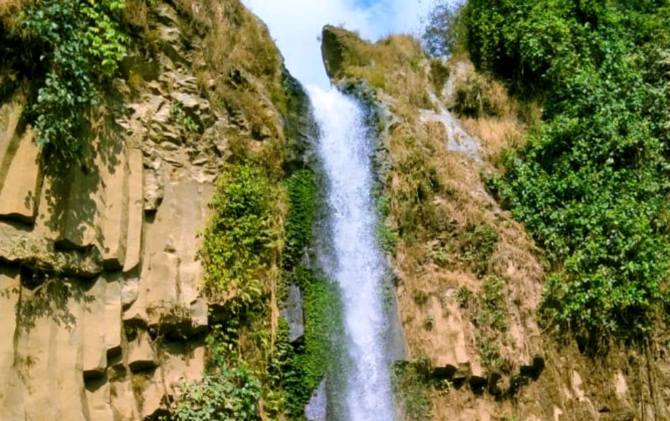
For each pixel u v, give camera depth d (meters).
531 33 15.57
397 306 11.88
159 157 9.65
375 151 13.33
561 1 16.27
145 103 9.73
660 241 13.11
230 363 9.45
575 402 11.81
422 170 13.02
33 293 7.73
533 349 11.85
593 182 13.44
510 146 14.34
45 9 8.52
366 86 14.38
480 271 12.41
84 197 8.47
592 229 12.88
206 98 10.59
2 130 7.96
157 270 9.06
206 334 9.36
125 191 8.95
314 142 12.84
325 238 12.02
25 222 7.85
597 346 12.34
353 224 12.66
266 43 12.77
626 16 17.05
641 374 12.32
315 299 11.30
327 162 12.86
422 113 14.51
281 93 12.66
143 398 8.44
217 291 9.54
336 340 11.18
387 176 12.94
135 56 9.76
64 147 8.35
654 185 13.77
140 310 8.69
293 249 11.37
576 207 13.14
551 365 11.98
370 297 12.05
